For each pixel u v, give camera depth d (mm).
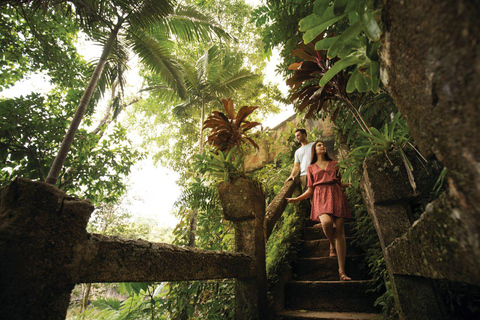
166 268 1107
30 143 3922
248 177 2186
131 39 5445
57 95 4754
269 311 1975
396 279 1161
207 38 6234
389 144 1324
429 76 437
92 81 4469
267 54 2453
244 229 2045
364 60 826
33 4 3768
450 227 487
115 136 5145
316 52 1733
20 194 699
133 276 946
